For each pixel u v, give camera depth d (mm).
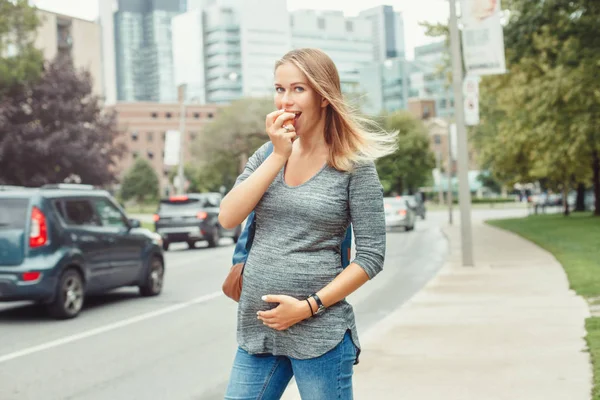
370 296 12695
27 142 40500
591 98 24016
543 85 24438
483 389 5883
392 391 5918
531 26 23922
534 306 10156
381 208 2693
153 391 6461
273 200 2682
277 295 2590
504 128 35875
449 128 43156
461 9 16234
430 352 7379
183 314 11023
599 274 13273
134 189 115750
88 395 6344
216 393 6371
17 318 10750
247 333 2738
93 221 11484
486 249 21453
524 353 7141
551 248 20094
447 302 10938
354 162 2656
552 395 5613
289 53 2701
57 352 8234
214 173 78000
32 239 10250
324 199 2643
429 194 115875
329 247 2691
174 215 25938
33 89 41469
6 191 10508
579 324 8602
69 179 43938
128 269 12297
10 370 7340
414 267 17875
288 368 2768
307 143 2725
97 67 97062
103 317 10773
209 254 23438
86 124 44562
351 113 2709
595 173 40844
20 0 36844
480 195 124625
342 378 2680
